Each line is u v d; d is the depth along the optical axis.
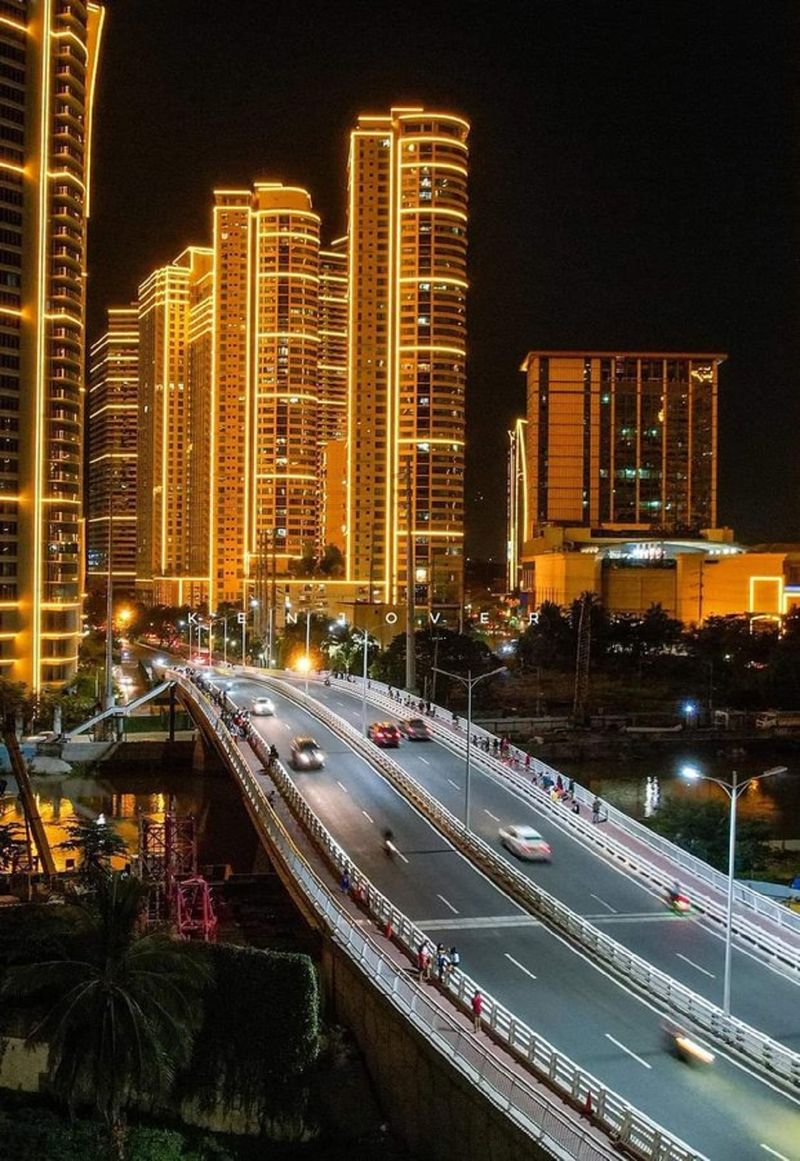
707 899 56.59
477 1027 41.75
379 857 64.50
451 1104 38.31
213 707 112.94
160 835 86.56
